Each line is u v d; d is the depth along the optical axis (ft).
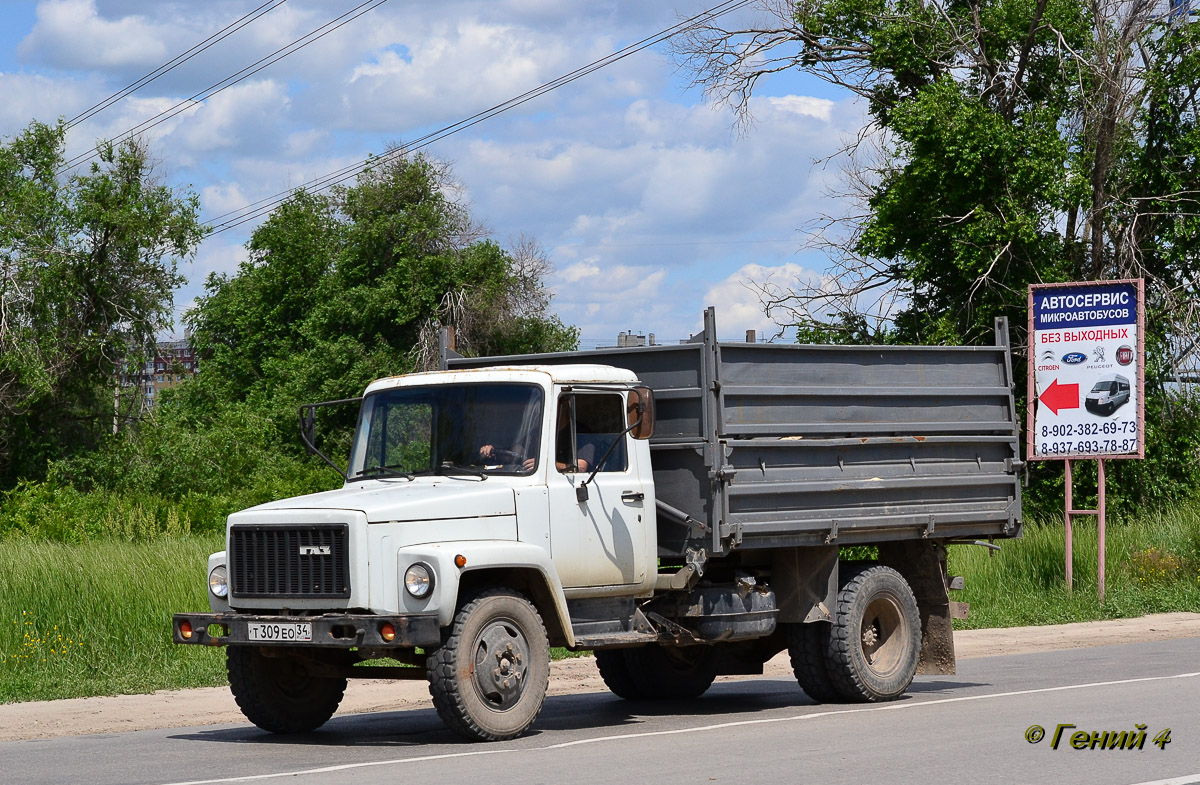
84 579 52.16
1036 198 107.34
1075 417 71.36
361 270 186.19
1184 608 72.28
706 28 113.70
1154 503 110.73
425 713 39.11
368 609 30.09
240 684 33.32
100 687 43.80
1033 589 73.82
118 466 137.80
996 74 109.81
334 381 178.19
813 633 38.78
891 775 25.55
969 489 42.22
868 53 116.67
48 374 131.44
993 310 107.86
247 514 31.68
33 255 134.00
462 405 34.14
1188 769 26.25
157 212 138.92
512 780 25.09
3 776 27.61
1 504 117.80
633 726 34.17
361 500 31.12
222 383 226.38
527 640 31.48
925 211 110.01
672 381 36.09
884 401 39.68
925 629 42.06
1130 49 108.47
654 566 35.17
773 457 36.58
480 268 180.24
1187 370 111.45
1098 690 39.32
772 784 24.58
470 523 31.50
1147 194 113.80
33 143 137.39
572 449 33.78
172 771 27.53
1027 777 25.34
